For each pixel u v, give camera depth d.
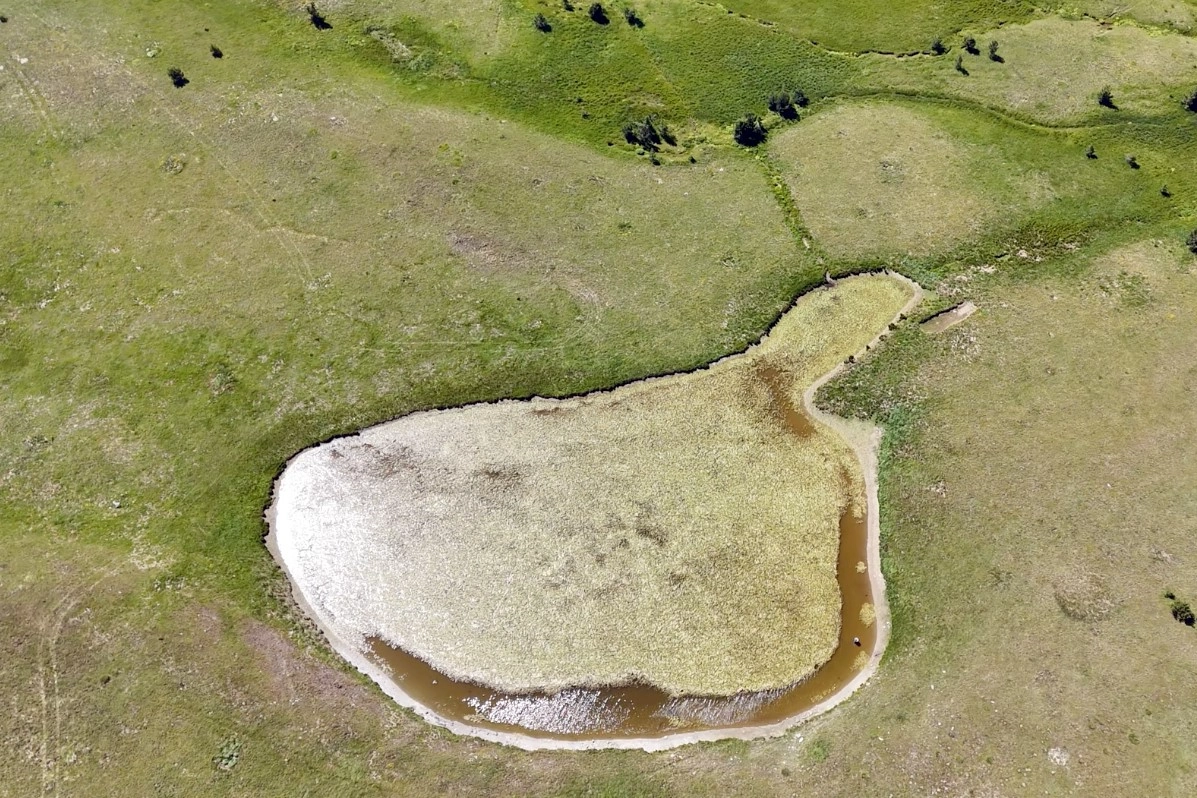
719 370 41.75
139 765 32.22
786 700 33.91
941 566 36.00
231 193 47.97
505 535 37.28
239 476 39.06
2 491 38.75
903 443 39.22
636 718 33.69
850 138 50.44
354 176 48.47
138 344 42.97
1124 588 34.84
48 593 35.75
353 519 37.97
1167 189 47.50
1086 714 32.19
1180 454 37.97
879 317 43.31
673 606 35.66
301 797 31.80
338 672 34.47
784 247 45.66
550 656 34.69
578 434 39.91
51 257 46.06
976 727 32.31
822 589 36.03
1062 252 45.16
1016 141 50.00
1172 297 42.91
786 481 38.59
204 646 34.62
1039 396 39.91
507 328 43.00
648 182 48.41
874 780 31.61
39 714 33.16
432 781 32.16
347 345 42.66
